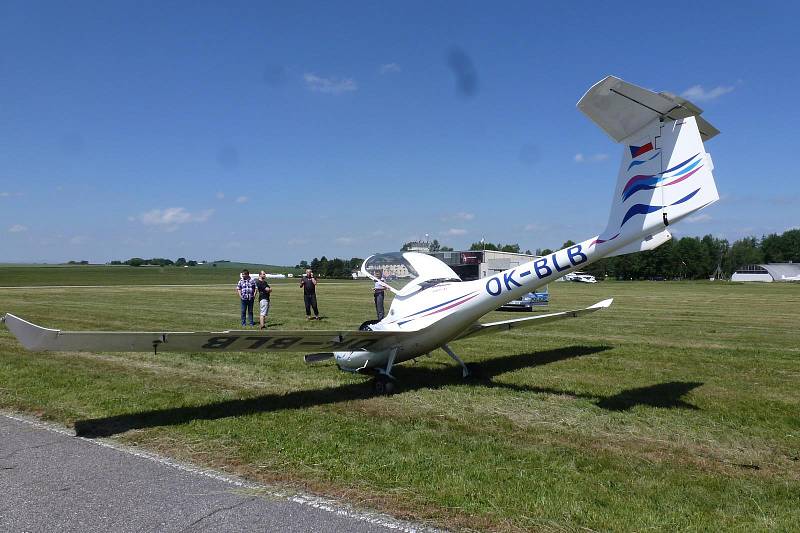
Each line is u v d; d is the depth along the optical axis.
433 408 5.73
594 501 3.41
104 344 4.82
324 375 7.43
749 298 29.00
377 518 3.17
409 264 7.25
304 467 3.96
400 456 4.19
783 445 4.58
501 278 6.22
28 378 6.93
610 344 10.35
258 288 13.26
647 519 3.16
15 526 3.07
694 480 3.78
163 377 7.19
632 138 5.21
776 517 3.22
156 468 3.96
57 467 3.98
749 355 9.05
